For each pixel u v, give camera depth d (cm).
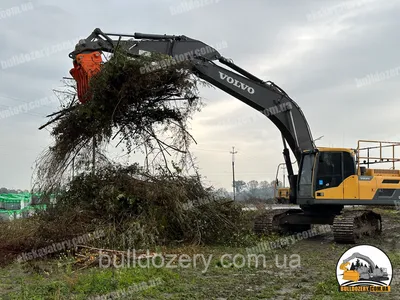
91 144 1211
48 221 1088
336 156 1328
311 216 1407
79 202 1123
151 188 1111
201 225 1141
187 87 1180
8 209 2027
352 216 1270
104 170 1171
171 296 706
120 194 1077
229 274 861
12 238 1027
